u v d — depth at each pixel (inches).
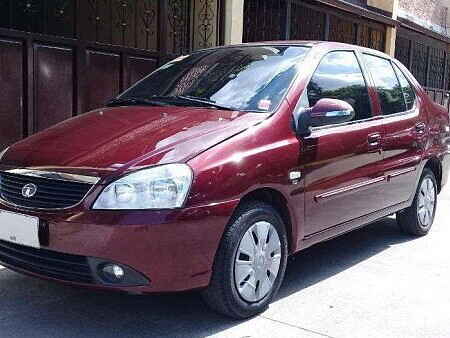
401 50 643.5
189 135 144.6
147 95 186.1
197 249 134.2
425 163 233.1
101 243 128.1
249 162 144.8
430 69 724.0
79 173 133.9
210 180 135.6
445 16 764.0
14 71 253.6
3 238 143.3
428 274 195.0
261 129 153.2
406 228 240.1
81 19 292.0
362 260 208.4
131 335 140.7
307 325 150.3
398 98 224.1
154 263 129.8
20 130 258.1
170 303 160.9
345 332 147.3
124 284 130.7
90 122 163.0
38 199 137.0
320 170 168.6
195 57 203.8
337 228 181.9
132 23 318.3
